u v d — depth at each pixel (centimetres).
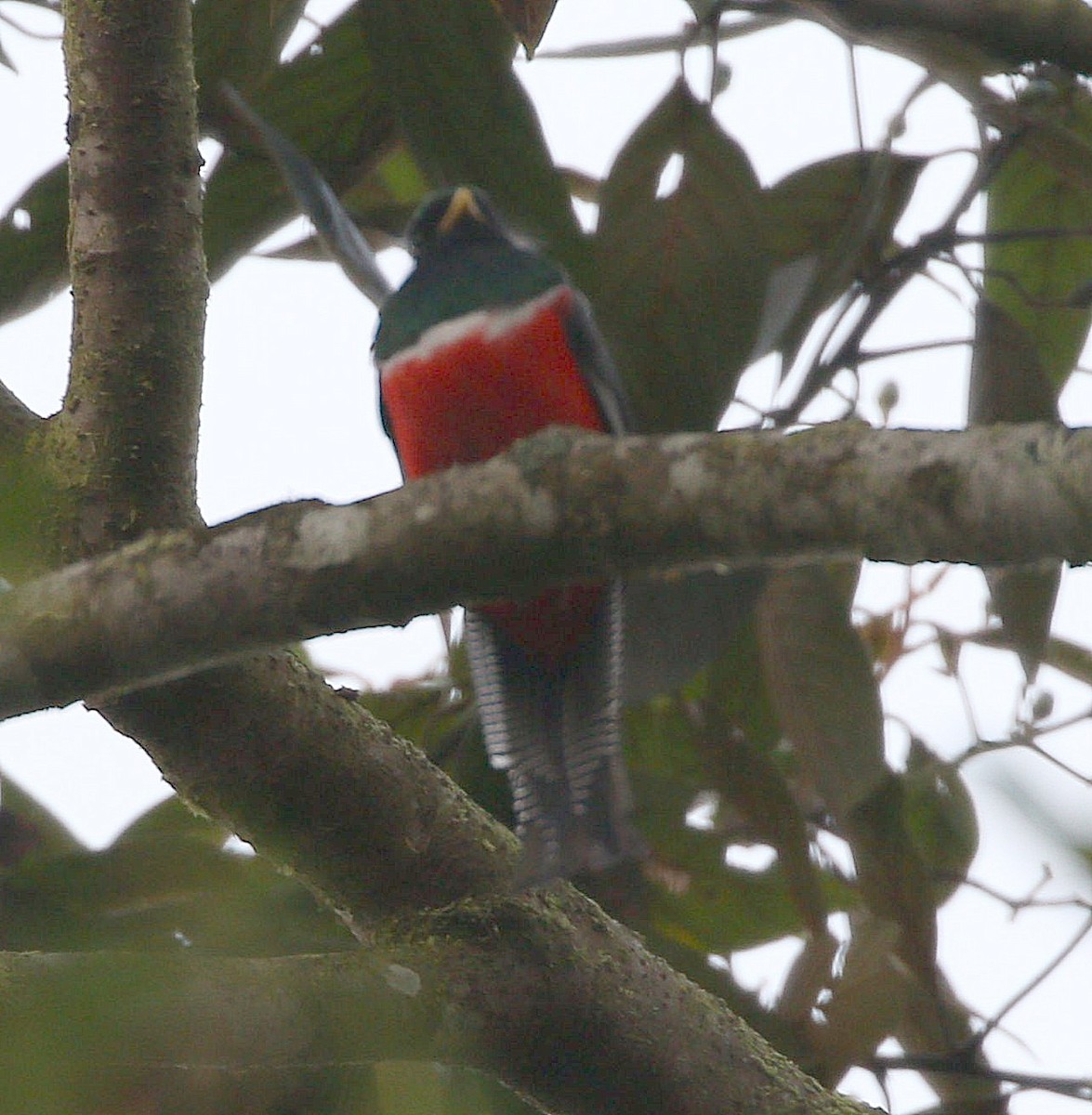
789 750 878
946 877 780
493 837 669
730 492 442
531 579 471
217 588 484
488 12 762
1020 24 713
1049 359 881
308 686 639
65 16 631
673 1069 647
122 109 611
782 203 810
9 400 629
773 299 788
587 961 642
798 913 766
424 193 959
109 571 493
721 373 748
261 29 806
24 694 498
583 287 748
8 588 500
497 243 798
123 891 701
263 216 823
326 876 660
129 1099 574
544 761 686
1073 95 813
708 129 751
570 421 729
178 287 615
